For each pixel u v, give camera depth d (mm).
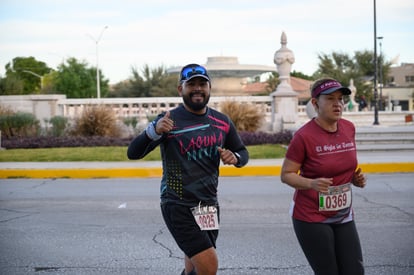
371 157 15016
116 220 8344
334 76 61938
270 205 9352
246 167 13188
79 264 6102
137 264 6082
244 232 7430
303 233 4234
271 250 6527
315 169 4215
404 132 17812
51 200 10125
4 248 6785
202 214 4254
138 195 10570
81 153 16297
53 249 6723
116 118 21156
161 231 7594
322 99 4195
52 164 14328
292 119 21359
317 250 4195
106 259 6281
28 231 7680
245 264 5984
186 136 4270
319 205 4176
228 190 10953
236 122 20750
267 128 21562
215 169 4383
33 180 12836
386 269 5730
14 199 10258
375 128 18750
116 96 56844
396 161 13930
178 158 4273
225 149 4441
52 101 22656
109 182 12414
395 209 8844
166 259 6262
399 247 6559
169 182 4316
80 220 8367
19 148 18562
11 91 37438
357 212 8617
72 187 11688
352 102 36344
